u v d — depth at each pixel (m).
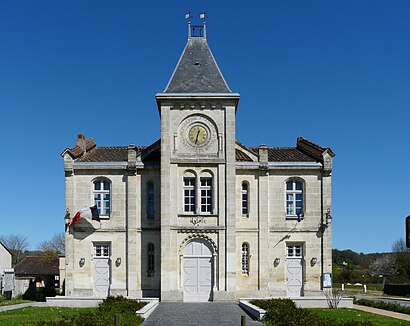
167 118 40.91
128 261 40.84
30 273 63.00
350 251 121.38
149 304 32.91
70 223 41.12
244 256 41.22
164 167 40.41
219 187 40.47
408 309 33.56
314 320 22.98
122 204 41.56
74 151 42.06
